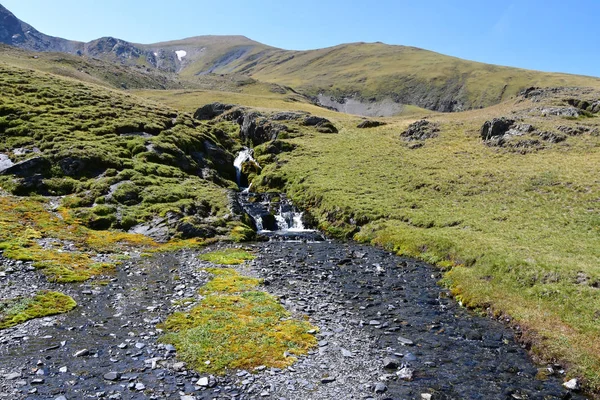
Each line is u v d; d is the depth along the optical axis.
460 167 56.34
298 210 50.41
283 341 18.08
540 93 100.62
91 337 17.84
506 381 15.98
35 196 40.38
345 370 16.14
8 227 32.19
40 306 20.59
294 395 14.28
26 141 50.00
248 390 14.43
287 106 139.62
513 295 23.52
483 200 44.00
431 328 20.58
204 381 14.77
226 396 13.99
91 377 14.73
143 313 20.58
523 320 20.83
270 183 61.88
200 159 64.25
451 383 15.62
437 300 24.61
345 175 58.47
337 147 74.75
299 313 21.42
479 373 16.47
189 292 23.80
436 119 93.12
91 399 13.40
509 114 80.94
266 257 33.12
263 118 91.44
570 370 16.66
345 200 47.66
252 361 16.38
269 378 15.26
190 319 19.86
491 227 36.00
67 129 55.88
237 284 25.38
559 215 36.44
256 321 19.91
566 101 83.81
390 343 18.67
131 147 56.09
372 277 28.59
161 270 28.08
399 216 42.34
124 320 19.69
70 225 35.69
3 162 44.94
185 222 38.16
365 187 52.62
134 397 13.65
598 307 19.94
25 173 43.06
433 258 32.44
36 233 32.28
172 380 14.80
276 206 50.88
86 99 71.88
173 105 133.75
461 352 18.19
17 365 15.27
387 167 60.56
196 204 43.72
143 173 49.81
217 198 46.59
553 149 57.06
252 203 52.62
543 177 46.47
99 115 64.56
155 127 65.25
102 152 50.41
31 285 23.23
